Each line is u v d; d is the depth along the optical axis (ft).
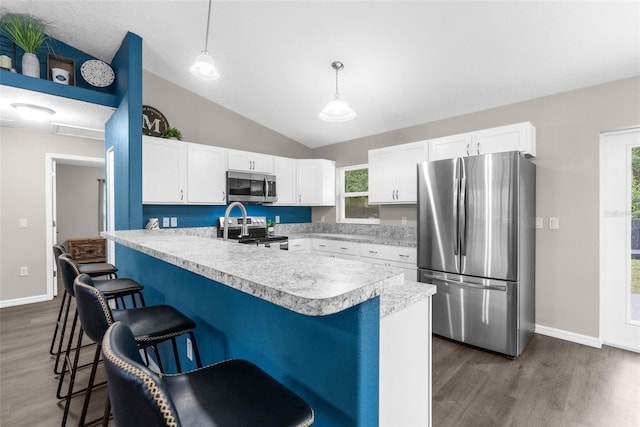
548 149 9.52
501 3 6.68
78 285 3.69
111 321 3.57
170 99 12.30
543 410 6.04
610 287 8.86
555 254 9.39
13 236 12.31
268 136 15.57
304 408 2.64
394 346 3.26
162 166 11.02
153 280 6.76
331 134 15.34
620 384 6.89
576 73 8.41
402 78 9.93
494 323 8.34
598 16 6.57
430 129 12.53
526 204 8.68
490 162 8.32
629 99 8.27
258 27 8.73
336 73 10.14
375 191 12.94
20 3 8.34
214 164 12.46
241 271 2.67
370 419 2.66
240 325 4.04
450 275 9.12
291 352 3.26
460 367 7.70
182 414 2.54
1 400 6.29
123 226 9.78
